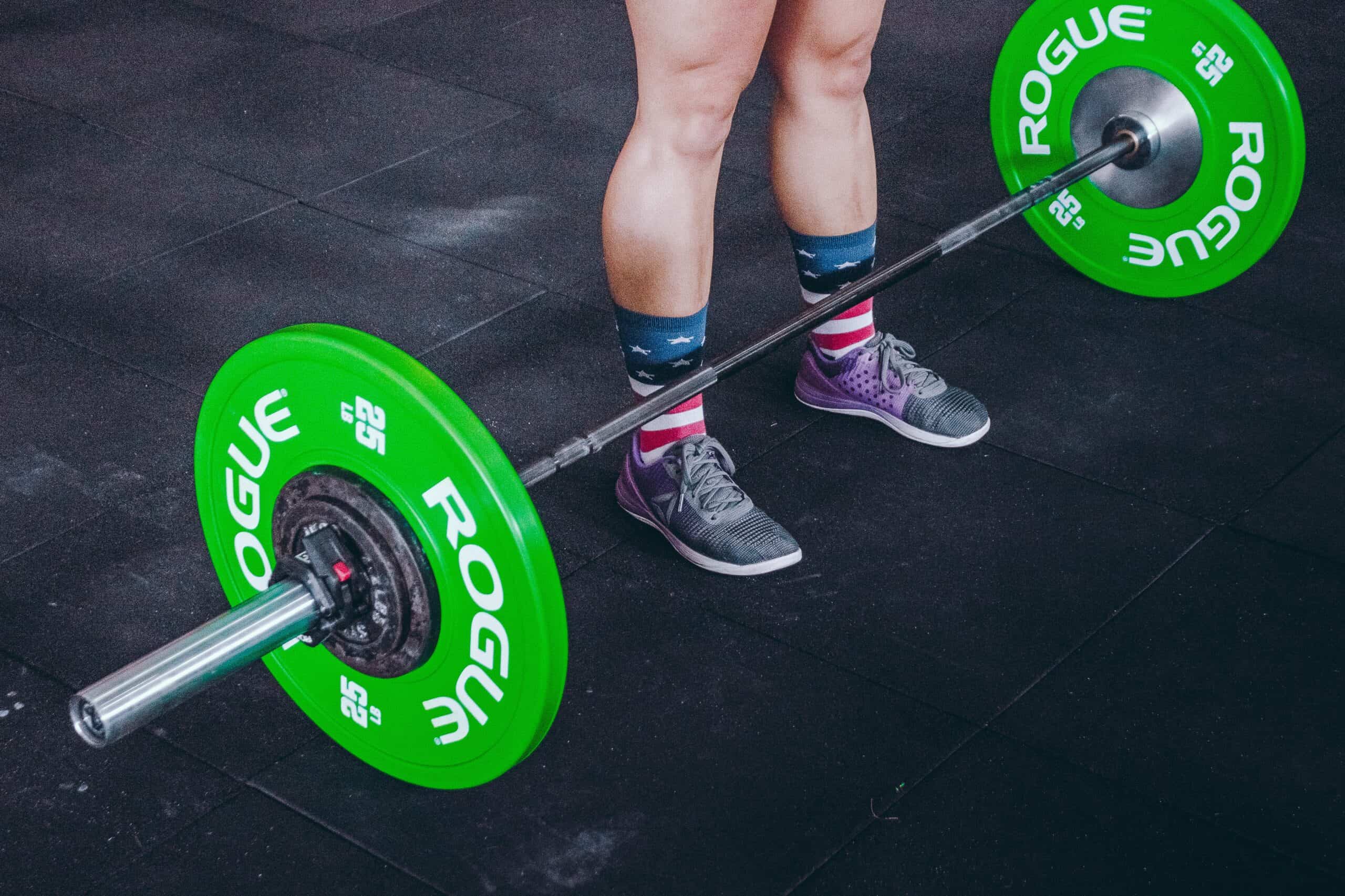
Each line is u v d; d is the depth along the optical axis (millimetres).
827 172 1850
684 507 1806
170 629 1727
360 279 2451
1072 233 2402
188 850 1440
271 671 1551
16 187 2729
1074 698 1626
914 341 2291
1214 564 1826
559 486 1980
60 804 1491
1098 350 2268
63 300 2389
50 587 1793
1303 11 3432
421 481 1253
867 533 1883
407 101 3068
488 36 3371
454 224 2619
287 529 1387
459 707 1365
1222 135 2162
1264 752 1557
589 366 2234
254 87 3127
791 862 1427
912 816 1479
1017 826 1468
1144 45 2182
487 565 1242
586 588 1794
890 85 3133
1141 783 1519
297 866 1424
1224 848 1445
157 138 2916
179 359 2242
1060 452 2035
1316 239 2553
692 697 1630
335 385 1274
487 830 1466
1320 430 2076
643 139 1595
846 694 1634
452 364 2229
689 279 1672
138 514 1921
